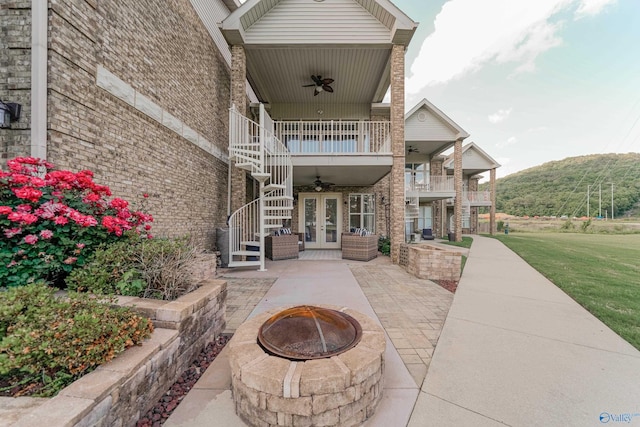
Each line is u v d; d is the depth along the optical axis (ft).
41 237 8.05
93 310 6.37
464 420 5.93
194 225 19.88
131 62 13.30
